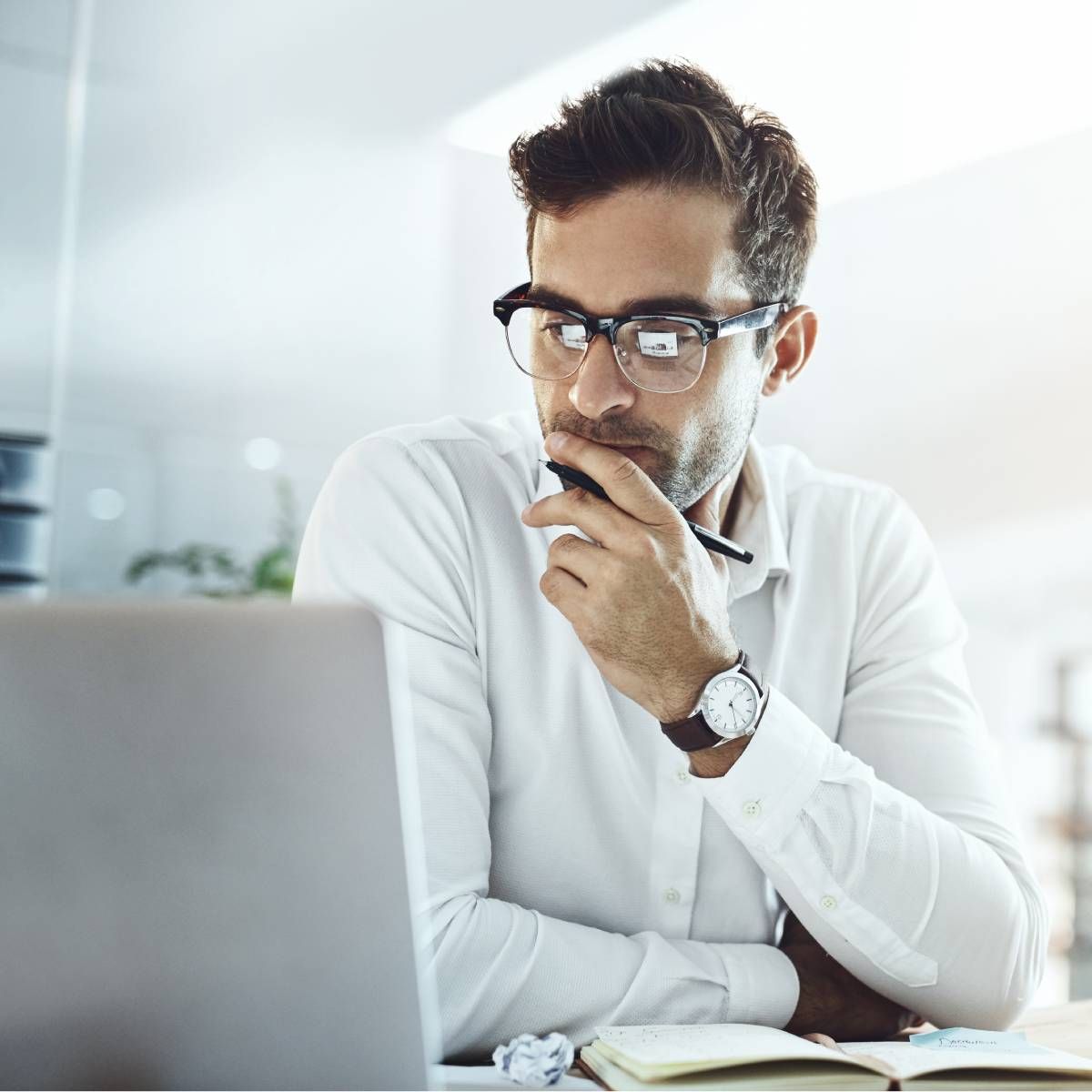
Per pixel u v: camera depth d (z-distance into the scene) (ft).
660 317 3.52
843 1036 3.34
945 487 14.51
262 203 14.20
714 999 3.18
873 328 14.10
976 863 3.49
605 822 3.91
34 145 13.03
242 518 14.24
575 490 3.34
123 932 1.85
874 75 11.83
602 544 3.27
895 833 3.38
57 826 1.83
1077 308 13.53
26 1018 1.79
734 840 3.95
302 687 2.00
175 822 1.89
